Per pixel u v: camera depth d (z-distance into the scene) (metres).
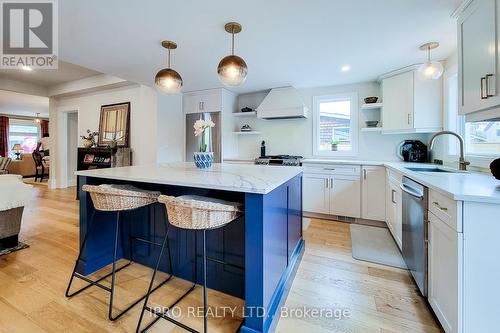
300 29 2.22
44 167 7.40
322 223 3.41
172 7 1.89
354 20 2.07
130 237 2.23
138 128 4.65
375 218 3.27
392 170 2.74
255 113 4.46
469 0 1.70
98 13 1.98
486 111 1.56
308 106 4.27
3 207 2.32
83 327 1.44
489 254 1.17
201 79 3.82
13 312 1.55
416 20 2.06
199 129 2.27
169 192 1.97
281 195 1.72
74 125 6.20
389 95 3.40
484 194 1.17
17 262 2.21
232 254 1.75
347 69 3.28
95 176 1.85
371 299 1.72
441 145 2.97
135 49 2.68
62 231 2.99
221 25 2.17
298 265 2.19
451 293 1.27
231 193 1.74
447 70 2.83
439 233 1.43
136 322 1.49
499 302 1.16
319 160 3.74
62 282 1.90
